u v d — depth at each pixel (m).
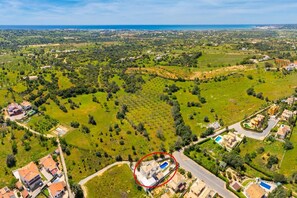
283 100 164.62
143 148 122.06
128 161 113.81
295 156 110.81
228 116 152.12
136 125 141.25
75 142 124.38
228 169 106.12
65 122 144.88
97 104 170.88
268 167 105.69
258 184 97.62
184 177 99.75
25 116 148.88
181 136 130.75
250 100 172.75
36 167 103.31
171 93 189.62
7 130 128.12
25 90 183.50
